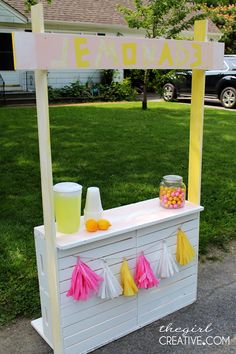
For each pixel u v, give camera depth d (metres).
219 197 4.60
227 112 10.78
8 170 5.34
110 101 13.73
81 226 2.34
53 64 1.89
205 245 3.58
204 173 5.45
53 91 13.20
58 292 2.17
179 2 10.21
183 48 2.30
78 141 7.01
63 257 2.15
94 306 2.32
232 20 20.52
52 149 6.45
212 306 2.79
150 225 2.42
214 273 3.19
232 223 3.98
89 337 2.35
